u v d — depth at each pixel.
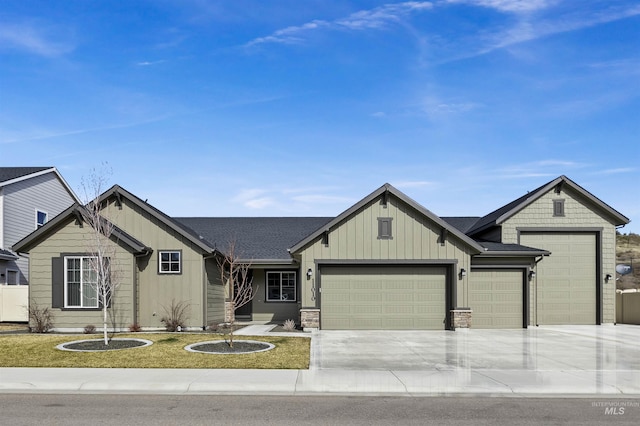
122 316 19.98
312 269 20.98
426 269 21.30
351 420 8.27
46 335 18.28
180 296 20.75
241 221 29.91
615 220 24.48
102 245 19.14
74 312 19.89
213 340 16.62
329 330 20.83
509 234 24.28
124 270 20.11
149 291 20.80
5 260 26.12
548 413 8.78
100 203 20.38
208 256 20.86
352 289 21.22
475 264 22.28
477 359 13.98
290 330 20.70
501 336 19.20
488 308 22.28
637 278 48.38
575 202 24.55
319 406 9.16
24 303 23.33
